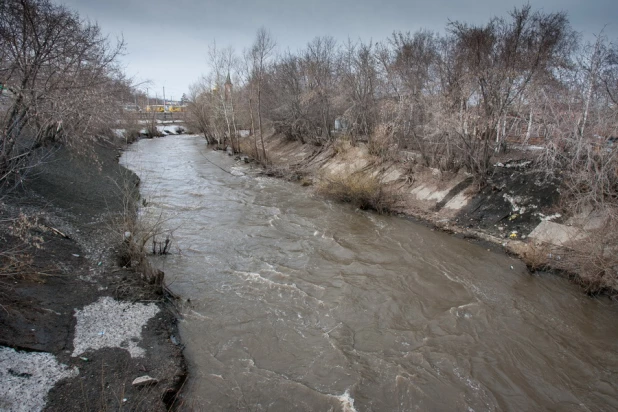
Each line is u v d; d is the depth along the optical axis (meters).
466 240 16.19
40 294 9.01
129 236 12.07
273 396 7.57
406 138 24.48
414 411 7.41
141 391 7.13
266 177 29.00
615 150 12.80
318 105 32.91
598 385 8.26
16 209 12.60
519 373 8.57
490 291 12.02
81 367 7.39
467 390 8.02
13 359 6.98
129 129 45.38
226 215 18.92
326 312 10.66
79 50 16.30
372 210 20.42
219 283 11.98
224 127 45.84
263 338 9.41
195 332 9.52
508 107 18.56
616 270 11.41
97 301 9.62
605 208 12.70
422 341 9.59
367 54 26.03
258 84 33.56
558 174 15.91
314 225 17.88
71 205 15.26
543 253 13.38
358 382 8.09
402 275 12.96
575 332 10.03
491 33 17.52
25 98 12.68
